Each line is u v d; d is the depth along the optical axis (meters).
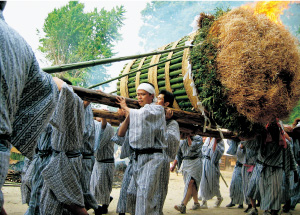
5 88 1.33
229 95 3.34
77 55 18.20
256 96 3.24
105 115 4.06
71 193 3.10
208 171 6.19
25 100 1.59
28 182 3.29
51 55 18.67
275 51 3.26
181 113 3.71
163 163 3.39
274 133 4.82
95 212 4.87
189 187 5.50
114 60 2.69
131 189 3.45
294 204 6.45
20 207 5.02
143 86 3.63
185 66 3.63
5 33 1.36
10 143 1.50
